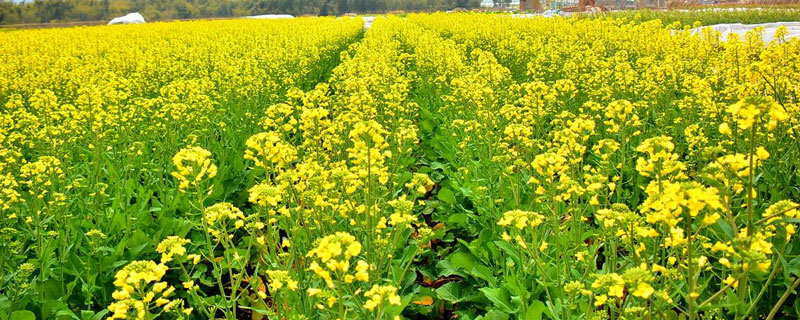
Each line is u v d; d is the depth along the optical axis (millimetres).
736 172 2441
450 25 22734
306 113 4645
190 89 8141
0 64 12422
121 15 76000
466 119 6887
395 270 3695
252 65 10492
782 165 4535
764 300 3549
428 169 6164
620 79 7051
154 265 2430
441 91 9352
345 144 5316
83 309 4180
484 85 6746
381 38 17000
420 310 4117
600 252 4586
